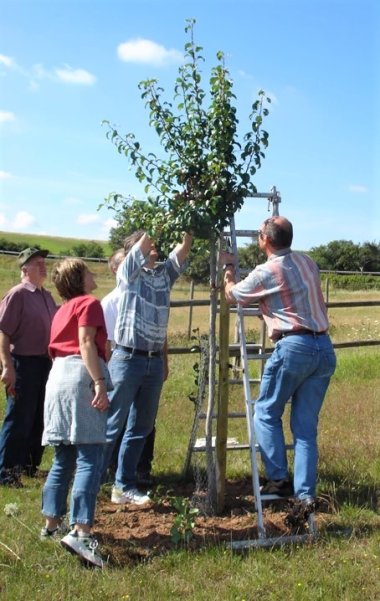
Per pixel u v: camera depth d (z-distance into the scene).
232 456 7.51
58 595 4.38
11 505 5.79
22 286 6.83
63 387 4.93
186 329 17.92
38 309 6.82
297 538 5.25
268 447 5.43
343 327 19.80
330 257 67.56
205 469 6.94
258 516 5.33
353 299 30.53
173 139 5.75
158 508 5.99
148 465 6.73
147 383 5.96
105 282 32.78
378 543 5.16
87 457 4.96
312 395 5.41
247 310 5.86
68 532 5.25
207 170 5.70
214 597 4.36
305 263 5.41
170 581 4.58
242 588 4.46
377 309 28.03
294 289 5.30
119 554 5.03
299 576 4.61
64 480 5.18
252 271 5.51
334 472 6.88
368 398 10.62
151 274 5.89
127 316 5.80
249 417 5.53
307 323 5.30
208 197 5.74
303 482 5.23
